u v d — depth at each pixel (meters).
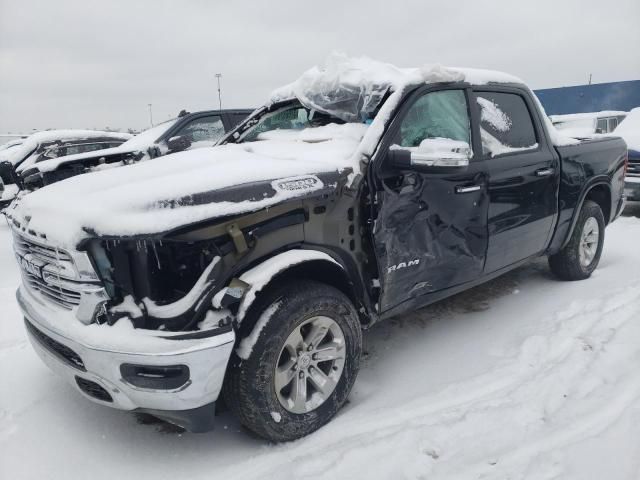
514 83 3.90
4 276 5.49
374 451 2.30
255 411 2.27
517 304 4.13
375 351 3.41
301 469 2.21
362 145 2.78
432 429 2.45
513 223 3.61
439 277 3.18
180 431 2.58
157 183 2.26
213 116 7.17
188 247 2.26
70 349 2.18
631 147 7.68
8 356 3.39
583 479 2.07
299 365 2.43
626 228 6.80
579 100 21.25
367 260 2.79
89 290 2.12
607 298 4.00
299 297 2.35
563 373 2.89
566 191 4.13
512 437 2.38
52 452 2.41
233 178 2.30
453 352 3.32
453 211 3.12
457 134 3.29
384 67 3.28
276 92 3.92
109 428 2.60
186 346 2.04
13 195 8.14
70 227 2.11
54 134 8.89
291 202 2.41
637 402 2.56
